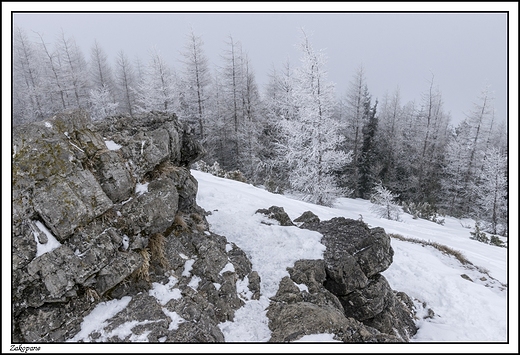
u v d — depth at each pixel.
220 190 10.66
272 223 8.24
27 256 3.87
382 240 6.85
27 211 4.02
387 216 20.00
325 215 12.98
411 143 38.66
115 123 5.95
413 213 22.59
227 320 4.86
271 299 5.56
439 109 36.72
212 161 30.25
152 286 4.73
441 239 13.70
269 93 36.88
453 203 32.59
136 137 5.60
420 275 8.86
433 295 8.05
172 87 28.27
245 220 8.21
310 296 5.66
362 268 6.45
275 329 4.80
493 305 7.72
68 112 4.91
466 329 6.91
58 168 4.35
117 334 3.91
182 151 6.99
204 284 5.13
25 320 3.74
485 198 25.53
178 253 5.41
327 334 4.61
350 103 33.94
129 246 4.73
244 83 30.86
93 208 4.47
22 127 4.27
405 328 6.62
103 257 4.30
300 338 4.48
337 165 20.20
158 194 5.24
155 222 5.05
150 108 28.73
